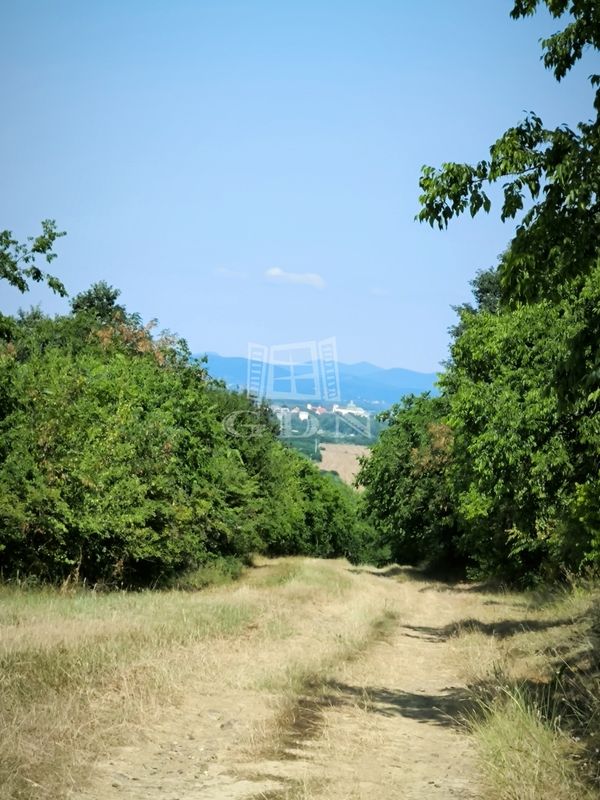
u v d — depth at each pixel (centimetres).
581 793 630
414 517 5306
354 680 1251
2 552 2312
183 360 4566
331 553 9500
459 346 3212
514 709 845
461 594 3578
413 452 5191
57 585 2388
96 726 789
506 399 2419
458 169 893
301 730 880
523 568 3544
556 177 848
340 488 10681
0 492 2191
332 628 1842
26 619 1454
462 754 816
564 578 2878
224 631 1562
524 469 2373
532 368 2445
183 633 1437
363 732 893
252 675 1145
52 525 2281
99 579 2619
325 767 741
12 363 2456
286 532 5697
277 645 1493
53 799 583
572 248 891
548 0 896
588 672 1130
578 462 2252
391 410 5544
